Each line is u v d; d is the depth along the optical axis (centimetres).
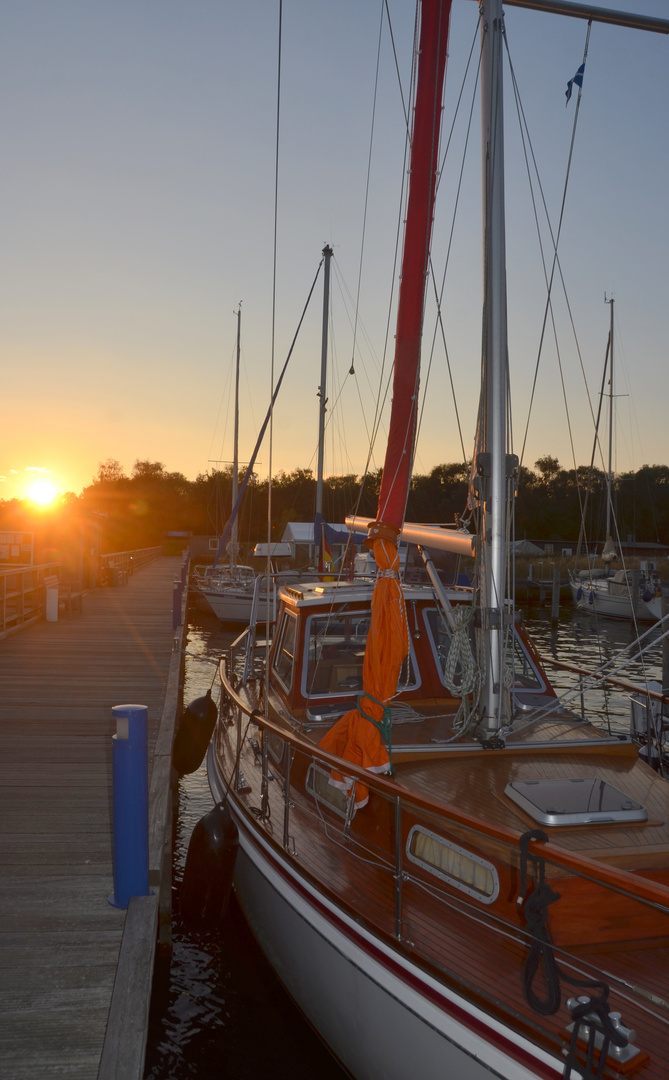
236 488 3219
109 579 2842
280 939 458
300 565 2170
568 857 295
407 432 454
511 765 446
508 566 473
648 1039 285
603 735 504
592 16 528
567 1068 276
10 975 369
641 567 3053
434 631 578
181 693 1224
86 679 1069
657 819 375
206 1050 488
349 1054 393
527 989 299
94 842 518
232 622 2420
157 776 649
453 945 343
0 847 509
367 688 439
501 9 464
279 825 494
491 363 455
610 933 336
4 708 891
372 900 387
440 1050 317
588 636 2469
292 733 525
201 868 529
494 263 457
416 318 454
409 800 352
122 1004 345
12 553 2088
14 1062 314
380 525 454
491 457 451
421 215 453
